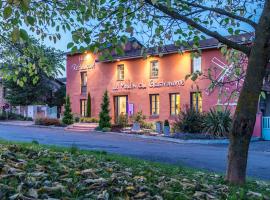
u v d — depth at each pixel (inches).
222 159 574.9
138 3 267.6
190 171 346.6
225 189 239.5
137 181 222.1
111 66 1445.6
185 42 311.1
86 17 254.2
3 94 2090.3
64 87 2025.1
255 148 815.7
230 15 283.9
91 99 1510.8
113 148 695.1
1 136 910.4
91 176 221.3
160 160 536.7
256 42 263.9
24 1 156.9
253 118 266.4
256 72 263.4
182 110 1141.7
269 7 264.2
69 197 175.5
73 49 245.0
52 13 280.8
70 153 362.0
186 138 940.6
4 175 191.5
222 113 987.9
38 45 307.0
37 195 166.2
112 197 183.0
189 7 292.0
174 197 200.8
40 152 302.0
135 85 1360.7
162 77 1279.5
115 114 1430.9
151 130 1149.7
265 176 441.1
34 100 1903.3
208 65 1137.4
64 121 1381.6
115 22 267.3
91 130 1197.1
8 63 324.2
